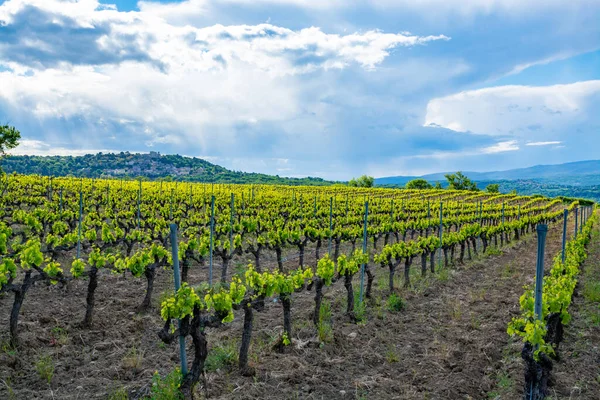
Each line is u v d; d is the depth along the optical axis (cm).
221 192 3747
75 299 1004
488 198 6238
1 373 631
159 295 1065
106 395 590
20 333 775
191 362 702
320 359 740
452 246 1675
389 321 942
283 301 780
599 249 2094
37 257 764
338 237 1734
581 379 692
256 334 833
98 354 725
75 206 2288
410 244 1302
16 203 2464
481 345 812
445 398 629
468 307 1059
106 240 1367
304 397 617
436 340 830
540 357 596
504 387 664
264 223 2027
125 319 894
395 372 708
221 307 629
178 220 2219
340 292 1158
